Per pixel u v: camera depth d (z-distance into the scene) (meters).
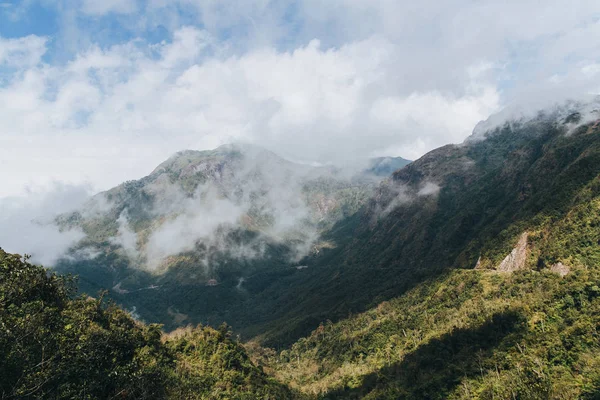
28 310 54.19
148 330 95.56
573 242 117.19
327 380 130.38
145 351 77.44
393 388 104.62
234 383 93.44
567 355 80.69
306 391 124.00
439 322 125.88
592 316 85.50
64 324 60.19
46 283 69.31
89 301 83.12
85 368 51.41
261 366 136.25
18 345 44.25
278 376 138.00
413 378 106.00
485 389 84.62
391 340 137.12
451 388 92.50
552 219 136.50
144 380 58.06
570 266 110.88
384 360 126.69
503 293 118.75
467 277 145.12
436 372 103.06
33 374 43.47
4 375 41.22
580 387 70.44
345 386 120.75
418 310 145.75
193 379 81.19
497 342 99.19
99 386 51.03
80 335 59.03
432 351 111.56
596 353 76.75
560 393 71.62
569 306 94.00
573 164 160.50
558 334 87.44
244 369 102.31
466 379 91.62
